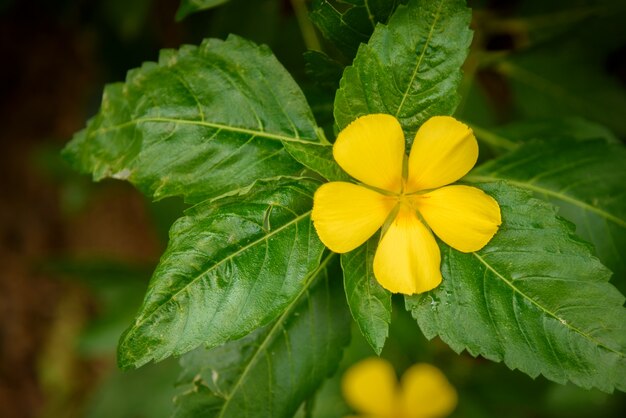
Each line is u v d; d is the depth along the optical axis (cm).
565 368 34
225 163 36
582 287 34
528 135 43
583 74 48
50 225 72
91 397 66
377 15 36
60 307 72
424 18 34
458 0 34
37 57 70
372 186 34
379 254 34
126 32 50
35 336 72
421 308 34
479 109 46
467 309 34
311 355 38
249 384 38
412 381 50
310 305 38
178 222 34
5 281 72
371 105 35
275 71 36
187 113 36
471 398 51
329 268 38
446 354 51
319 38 46
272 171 36
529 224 34
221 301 33
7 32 69
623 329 34
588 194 39
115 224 71
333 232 34
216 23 48
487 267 34
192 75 37
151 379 54
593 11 47
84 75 69
